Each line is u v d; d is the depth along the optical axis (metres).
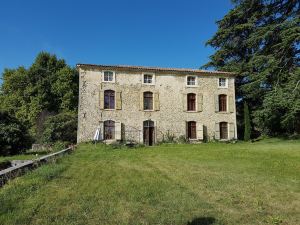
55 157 12.78
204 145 22.08
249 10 28.66
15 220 4.77
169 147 20.75
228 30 29.17
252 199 6.19
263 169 10.06
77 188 7.11
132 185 7.50
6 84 34.19
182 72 25.41
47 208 5.45
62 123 25.45
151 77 24.88
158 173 9.45
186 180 8.16
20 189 6.75
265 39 26.28
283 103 21.81
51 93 33.50
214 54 31.03
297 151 15.27
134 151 17.98
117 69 24.03
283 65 25.28
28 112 32.41
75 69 34.72
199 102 25.59
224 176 8.76
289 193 6.69
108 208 5.52
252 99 28.30
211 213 5.28
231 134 26.08
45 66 35.06
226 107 26.36
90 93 23.44
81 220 4.88
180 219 4.95
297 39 23.34
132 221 4.85
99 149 19.23
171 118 24.84
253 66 26.56
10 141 17.98
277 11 27.44
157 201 6.01
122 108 23.92
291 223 4.84
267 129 26.91
